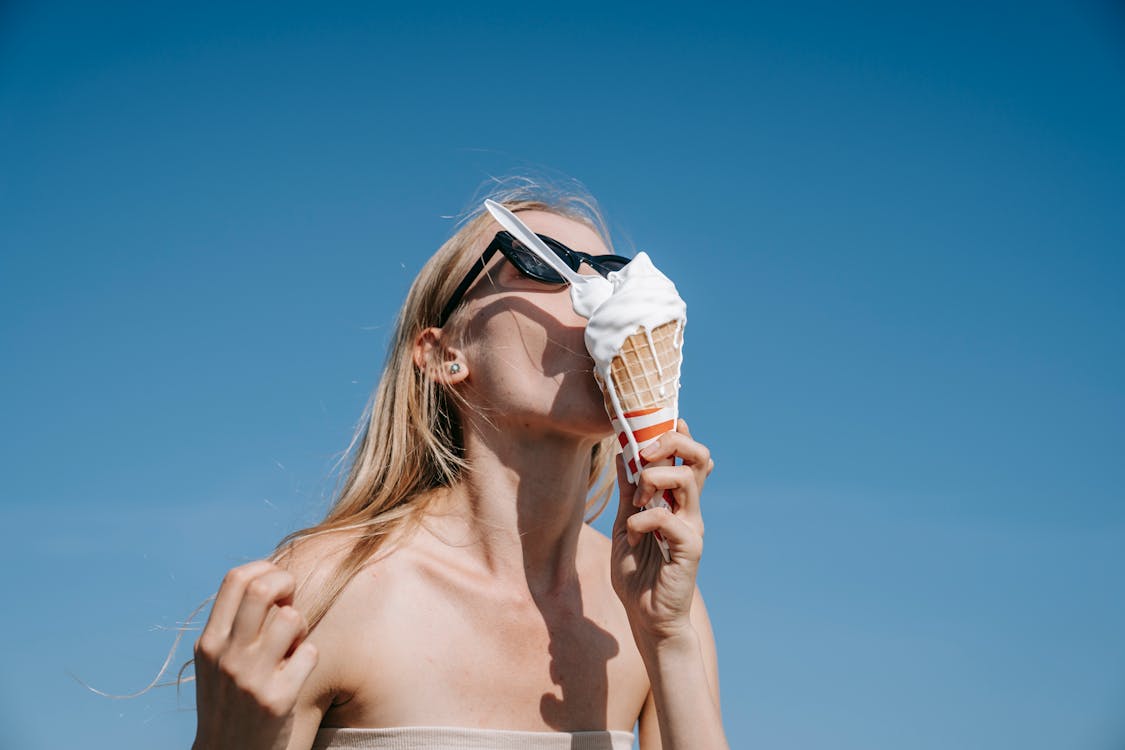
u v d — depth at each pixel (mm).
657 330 921
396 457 1041
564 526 997
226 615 743
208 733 746
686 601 931
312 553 934
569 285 984
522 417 971
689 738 918
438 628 929
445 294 1059
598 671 983
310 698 883
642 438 936
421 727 892
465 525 995
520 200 1183
